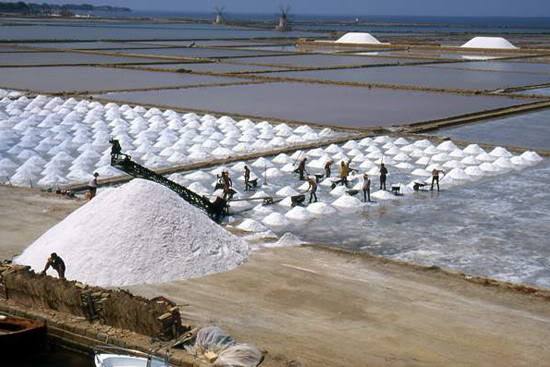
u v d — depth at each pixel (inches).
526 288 615.8
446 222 840.9
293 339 514.0
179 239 647.1
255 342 508.4
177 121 1438.2
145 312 522.9
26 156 1156.5
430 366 476.1
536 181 1049.5
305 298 587.2
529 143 1339.8
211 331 505.7
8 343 520.1
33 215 805.9
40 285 572.1
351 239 777.6
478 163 1155.3
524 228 817.5
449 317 553.9
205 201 848.9
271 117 1587.1
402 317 553.3
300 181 1043.9
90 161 1117.1
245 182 990.4
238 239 709.9
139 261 621.6
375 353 493.7
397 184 987.9
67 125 1423.5
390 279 634.8
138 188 670.5
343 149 1249.4
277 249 713.0
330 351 496.1
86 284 578.9
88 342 534.0
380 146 1284.4
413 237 784.3
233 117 1542.8
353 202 911.7
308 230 810.2
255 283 615.8
